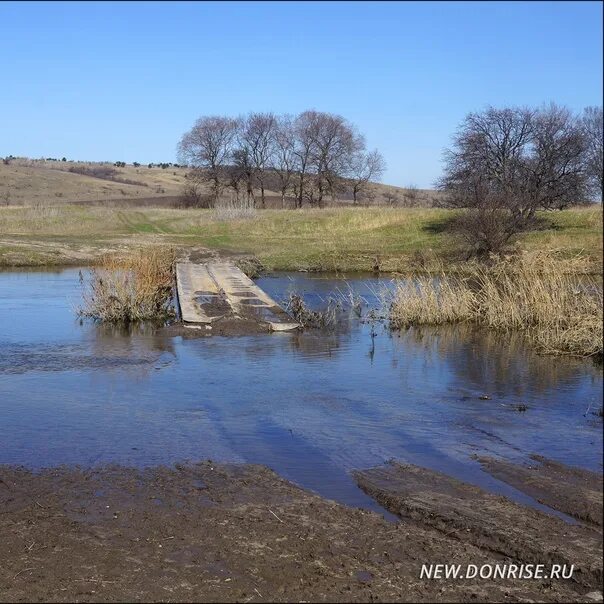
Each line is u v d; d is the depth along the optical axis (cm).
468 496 712
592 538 620
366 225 4662
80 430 927
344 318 1916
